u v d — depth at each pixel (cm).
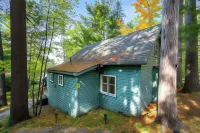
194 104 757
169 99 525
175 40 521
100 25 1888
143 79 702
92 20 1894
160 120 549
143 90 704
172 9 514
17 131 600
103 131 555
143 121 608
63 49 1023
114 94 784
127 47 855
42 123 670
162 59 540
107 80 823
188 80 974
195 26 723
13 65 704
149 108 744
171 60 520
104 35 1944
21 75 712
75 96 760
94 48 1246
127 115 712
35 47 850
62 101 896
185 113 655
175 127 515
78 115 757
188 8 779
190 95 907
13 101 710
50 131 585
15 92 707
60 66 1002
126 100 718
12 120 705
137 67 666
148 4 1612
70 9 869
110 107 809
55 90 991
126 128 561
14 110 708
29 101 1247
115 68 770
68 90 827
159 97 556
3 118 895
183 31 779
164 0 534
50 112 897
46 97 1205
